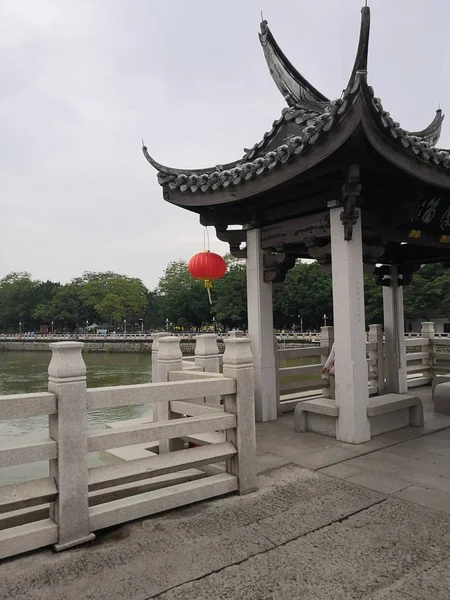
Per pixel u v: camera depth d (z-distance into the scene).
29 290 92.06
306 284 52.50
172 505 3.85
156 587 2.79
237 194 6.25
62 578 2.90
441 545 3.26
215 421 4.14
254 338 7.19
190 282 67.31
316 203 6.25
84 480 3.37
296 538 3.39
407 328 50.34
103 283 81.38
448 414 7.41
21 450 3.16
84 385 3.43
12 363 45.62
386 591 2.72
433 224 6.91
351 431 5.79
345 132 4.69
